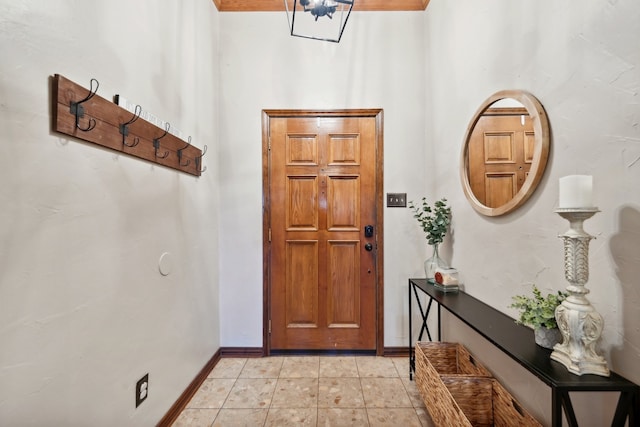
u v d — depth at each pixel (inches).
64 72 33.4
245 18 86.1
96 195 38.4
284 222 86.4
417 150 85.6
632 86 28.7
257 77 86.1
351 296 86.2
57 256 32.7
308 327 85.9
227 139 86.2
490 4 53.5
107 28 40.6
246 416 59.6
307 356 84.9
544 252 40.3
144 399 48.6
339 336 85.8
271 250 86.4
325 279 86.1
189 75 66.9
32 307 29.9
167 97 57.0
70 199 34.3
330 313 86.2
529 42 43.3
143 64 49.1
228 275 86.0
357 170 86.2
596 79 32.3
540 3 40.9
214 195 82.2
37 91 30.2
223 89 86.1
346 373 75.6
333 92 85.9
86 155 36.7
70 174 34.3
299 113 85.8
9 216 27.8
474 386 49.7
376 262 85.7
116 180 42.2
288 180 86.6
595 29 32.4
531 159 41.8
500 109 49.9
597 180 32.4
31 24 29.6
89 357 37.1
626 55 29.2
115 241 42.0
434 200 80.0
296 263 86.4
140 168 48.0
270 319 86.0
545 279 40.2
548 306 34.5
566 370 30.0
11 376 28.0
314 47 85.9
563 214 31.2
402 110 85.7
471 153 59.5
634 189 28.7
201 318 72.4
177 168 59.8
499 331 41.4
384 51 85.9
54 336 32.2
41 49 30.6
